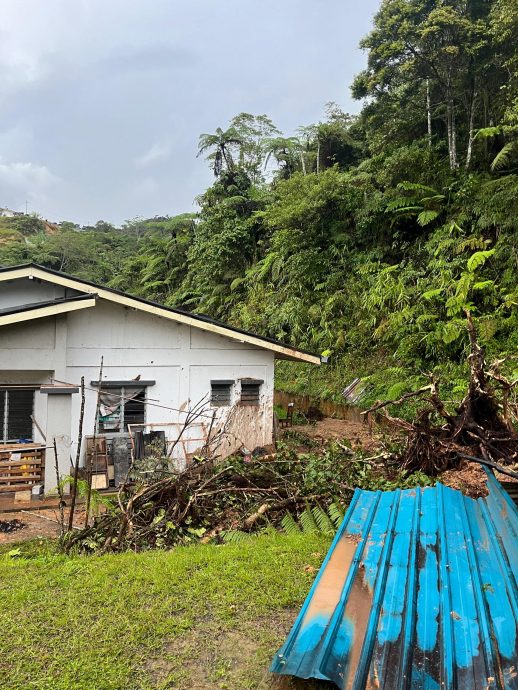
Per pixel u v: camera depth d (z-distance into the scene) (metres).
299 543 5.14
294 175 22.83
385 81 17.97
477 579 3.14
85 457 9.20
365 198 20.09
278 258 24.36
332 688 2.74
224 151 31.83
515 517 3.83
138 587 4.11
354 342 18.17
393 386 13.68
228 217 29.70
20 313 8.30
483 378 6.54
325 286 20.88
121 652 3.19
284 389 19.67
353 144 27.34
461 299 13.75
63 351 9.10
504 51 15.57
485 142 16.95
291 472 7.33
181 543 5.63
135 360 9.90
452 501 4.60
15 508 7.50
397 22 16.41
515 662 2.38
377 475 7.05
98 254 61.16
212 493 6.35
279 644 3.29
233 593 3.99
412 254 17.97
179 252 37.81
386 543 3.80
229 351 10.73
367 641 2.61
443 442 6.71
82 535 5.61
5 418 8.99
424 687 2.28
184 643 3.31
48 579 4.31
